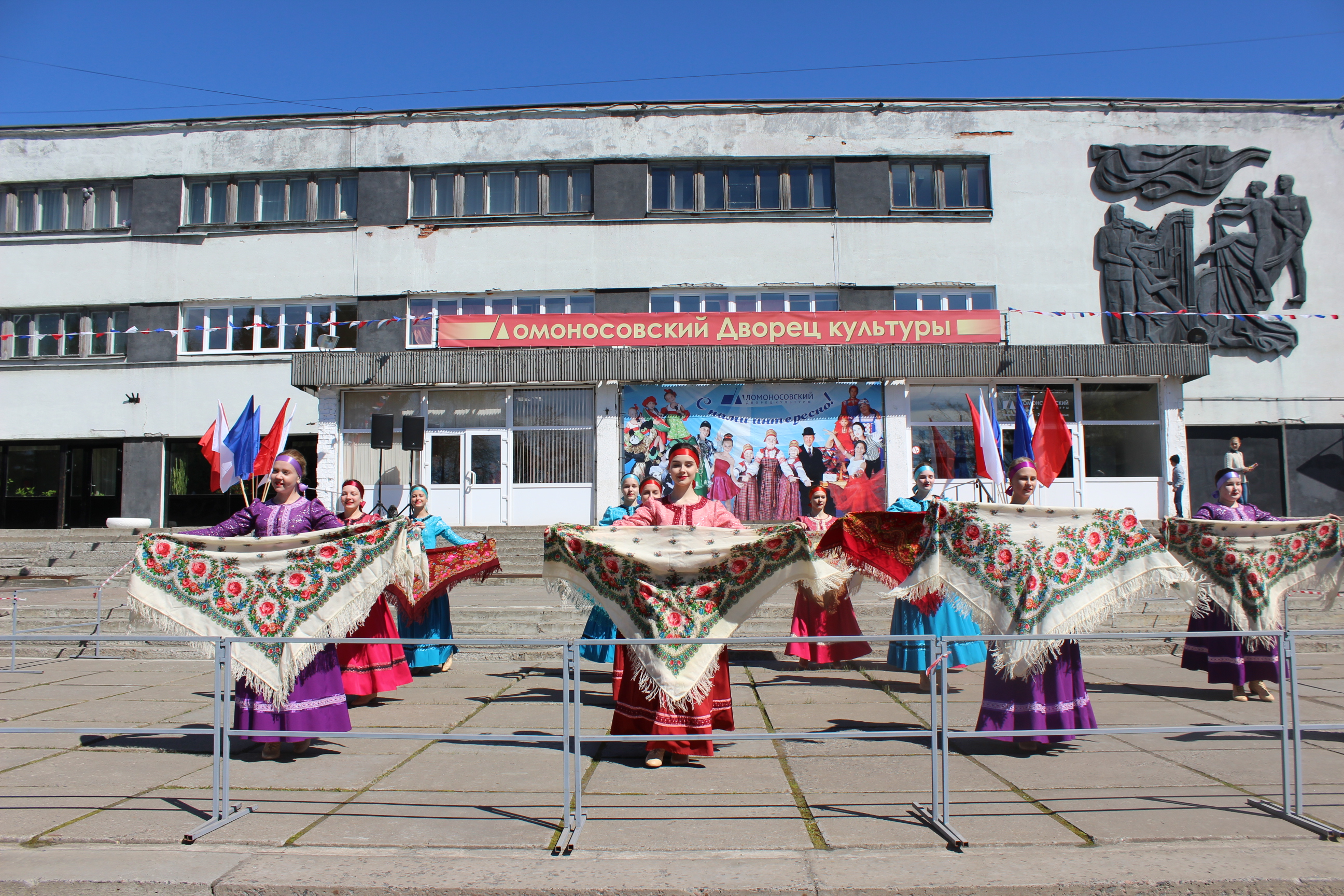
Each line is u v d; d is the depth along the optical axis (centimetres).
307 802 419
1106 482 1789
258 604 491
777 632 912
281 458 525
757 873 331
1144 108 2205
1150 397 1805
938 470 1808
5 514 2227
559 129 2247
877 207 2203
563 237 2211
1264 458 2119
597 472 1828
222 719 406
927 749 510
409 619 752
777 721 577
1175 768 468
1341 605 984
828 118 2230
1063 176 2195
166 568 489
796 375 1784
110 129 2275
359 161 2252
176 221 2255
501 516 1836
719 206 2241
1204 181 2170
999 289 2172
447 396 1855
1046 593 476
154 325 2220
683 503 507
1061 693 480
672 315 1905
